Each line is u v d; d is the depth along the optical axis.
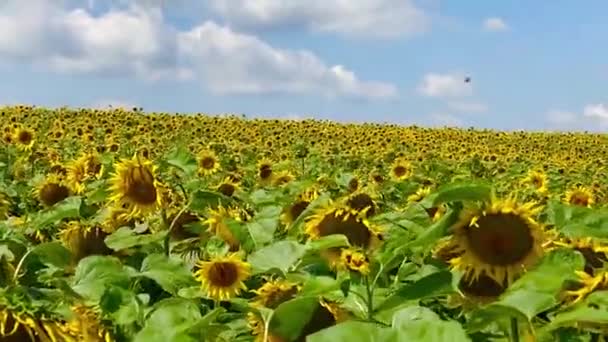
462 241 4.40
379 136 39.12
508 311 3.58
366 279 4.85
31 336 3.06
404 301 4.32
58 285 4.52
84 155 10.66
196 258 7.49
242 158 22.36
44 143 24.30
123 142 26.28
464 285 4.42
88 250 7.24
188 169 8.61
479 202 4.37
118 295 4.75
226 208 8.31
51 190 10.39
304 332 4.18
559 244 4.84
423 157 27.94
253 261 5.51
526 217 4.33
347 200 8.32
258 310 4.34
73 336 3.21
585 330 3.86
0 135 19.64
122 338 4.62
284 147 27.98
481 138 49.53
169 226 8.01
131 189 7.82
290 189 10.98
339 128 44.38
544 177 15.76
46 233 8.33
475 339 4.14
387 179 16.02
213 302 6.27
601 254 4.84
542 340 3.85
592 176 24.83
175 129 37.03
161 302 4.55
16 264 5.96
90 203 8.23
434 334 2.56
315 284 4.34
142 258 7.31
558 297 3.96
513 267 4.33
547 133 58.16
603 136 58.88
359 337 2.56
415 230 5.99
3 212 9.73
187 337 4.09
